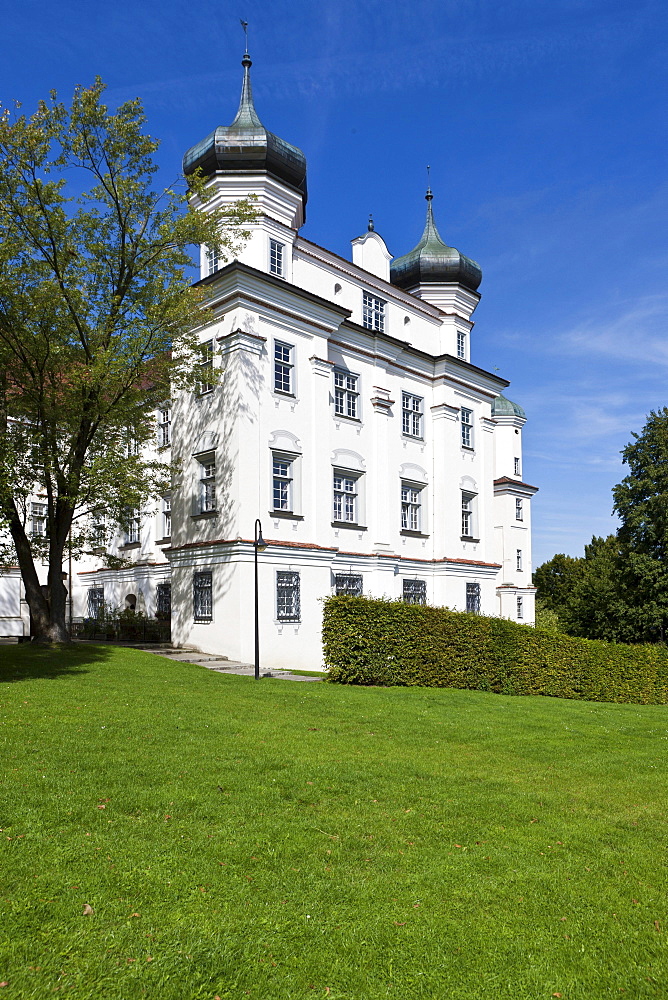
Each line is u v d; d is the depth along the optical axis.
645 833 7.70
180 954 4.92
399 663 18.73
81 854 6.25
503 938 5.34
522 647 20.67
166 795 7.76
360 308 32.31
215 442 25.64
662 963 5.12
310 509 26.84
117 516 21.64
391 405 32.38
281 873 6.15
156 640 27.86
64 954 4.86
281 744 10.34
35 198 19.14
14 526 21.00
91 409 20.02
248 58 29.03
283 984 4.71
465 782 9.20
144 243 21.14
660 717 17.19
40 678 15.38
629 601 45.09
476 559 36.00
